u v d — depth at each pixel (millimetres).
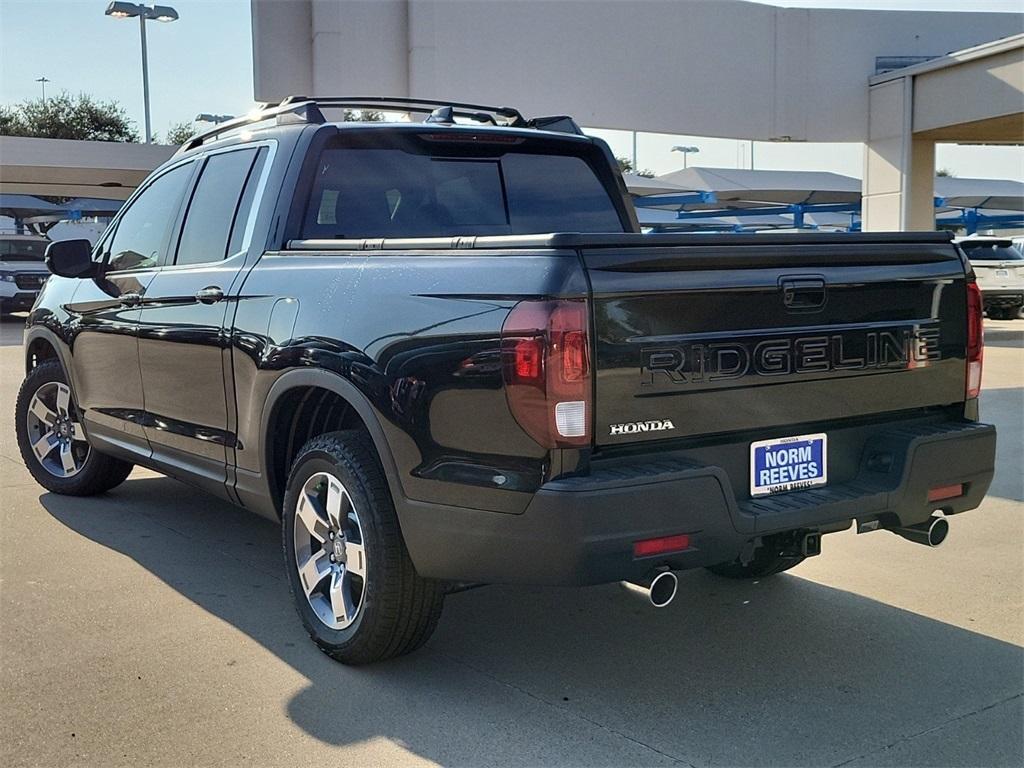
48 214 36156
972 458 3508
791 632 3867
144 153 22859
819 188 25828
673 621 3982
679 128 13570
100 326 5062
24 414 5918
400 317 3211
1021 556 4816
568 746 2967
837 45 14164
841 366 3328
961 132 13930
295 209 4055
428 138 4422
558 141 4750
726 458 3133
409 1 11992
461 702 3250
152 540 5008
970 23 14477
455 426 3012
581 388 2814
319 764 2855
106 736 3008
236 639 3748
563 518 2777
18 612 4004
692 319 3010
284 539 3750
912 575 4547
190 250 4590
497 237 3047
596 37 12969
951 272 3609
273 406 3727
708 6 13516
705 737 3025
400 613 3318
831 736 3037
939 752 2941
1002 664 3562
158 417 4656
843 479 3416
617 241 2902
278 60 12000
